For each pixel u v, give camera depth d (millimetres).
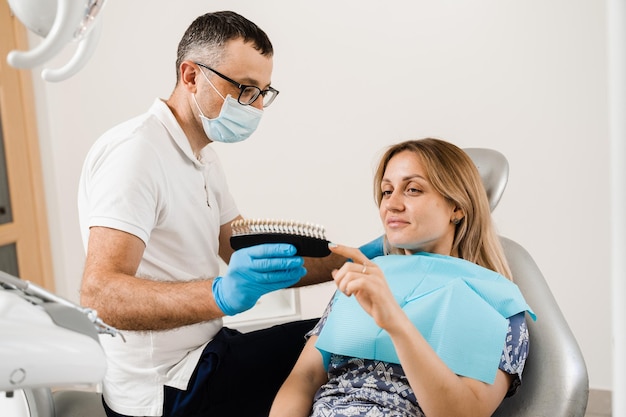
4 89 2396
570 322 2229
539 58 2127
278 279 1013
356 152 2346
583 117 2117
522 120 2176
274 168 2412
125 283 1084
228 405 1273
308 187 2404
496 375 1051
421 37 2217
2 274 659
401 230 1198
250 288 1024
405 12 2213
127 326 1097
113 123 2510
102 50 2461
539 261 2227
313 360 1214
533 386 1140
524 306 1128
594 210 2152
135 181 1158
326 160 2373
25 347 562
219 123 1315
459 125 2238
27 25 696
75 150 2559
